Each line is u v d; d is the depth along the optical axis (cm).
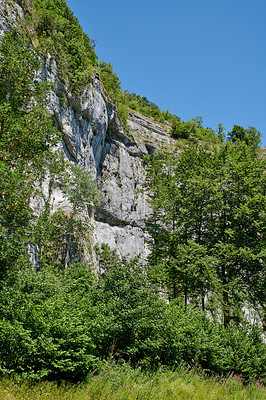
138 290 911
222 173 1844
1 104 986
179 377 809
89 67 3234
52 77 2428
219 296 1485
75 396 580
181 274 1672
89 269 1528
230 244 1530
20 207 903
